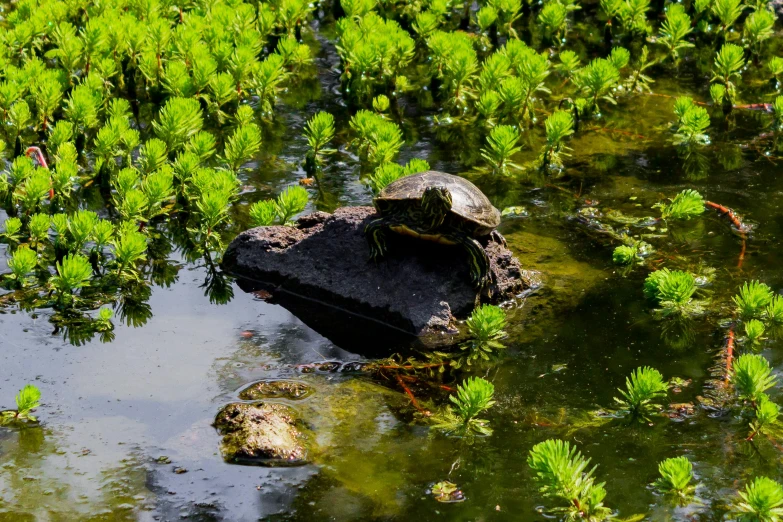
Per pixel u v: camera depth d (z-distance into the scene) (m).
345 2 13.24
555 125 9.53
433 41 11.69
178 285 7.33
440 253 7.05
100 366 6.06
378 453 5.16
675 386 5.93
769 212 8.56
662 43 13.23
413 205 6.77
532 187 9.23
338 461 5.07
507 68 11.15
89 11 12.73
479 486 4.90
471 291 6.88
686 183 9.27
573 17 14.71
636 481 4.95
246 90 11.39
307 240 7.34
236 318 6.82
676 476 4.77
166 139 9.51
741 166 9.65
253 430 5.18
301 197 8.05
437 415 5.56
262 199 8.83
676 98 11.63
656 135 10.54
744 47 12.98
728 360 6.18
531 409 5.68
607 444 5.30
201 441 5.20
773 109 11.17
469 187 7.16
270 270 7.32
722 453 5.20
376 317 6.82
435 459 5.13
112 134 9.07
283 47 11.92
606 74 10.90
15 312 6.74
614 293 7.18
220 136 10.39
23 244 7.72
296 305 7.05
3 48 11.13
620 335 6.59
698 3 13.73
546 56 11.34
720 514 4.64
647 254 7.77
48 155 9.66
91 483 4.84
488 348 6.39
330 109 11.23
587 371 6.13
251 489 4.82
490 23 13.02
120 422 5.41
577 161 9.85
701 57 13.09
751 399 5.55
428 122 10.95
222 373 6.00
